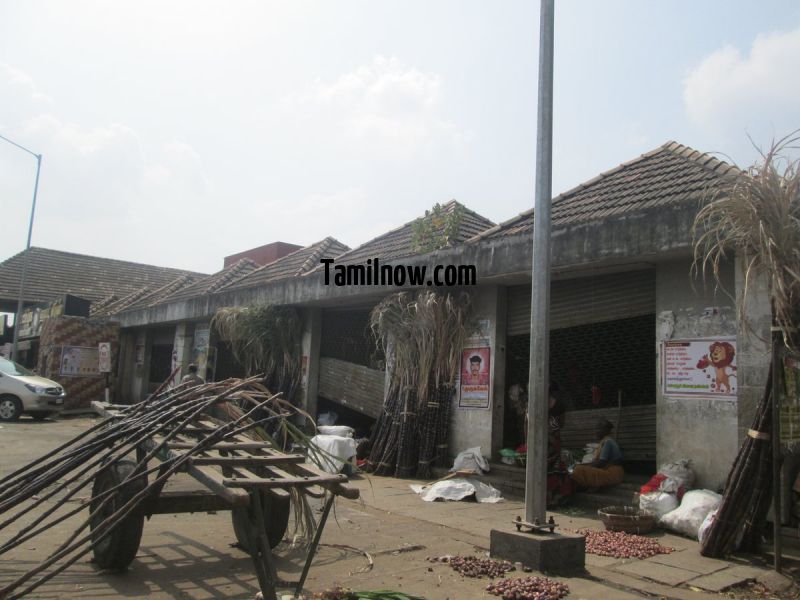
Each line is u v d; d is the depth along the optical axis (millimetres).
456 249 10531
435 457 10789
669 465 7934
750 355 7016
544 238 6145
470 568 5570
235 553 5945
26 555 5625
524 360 10508
